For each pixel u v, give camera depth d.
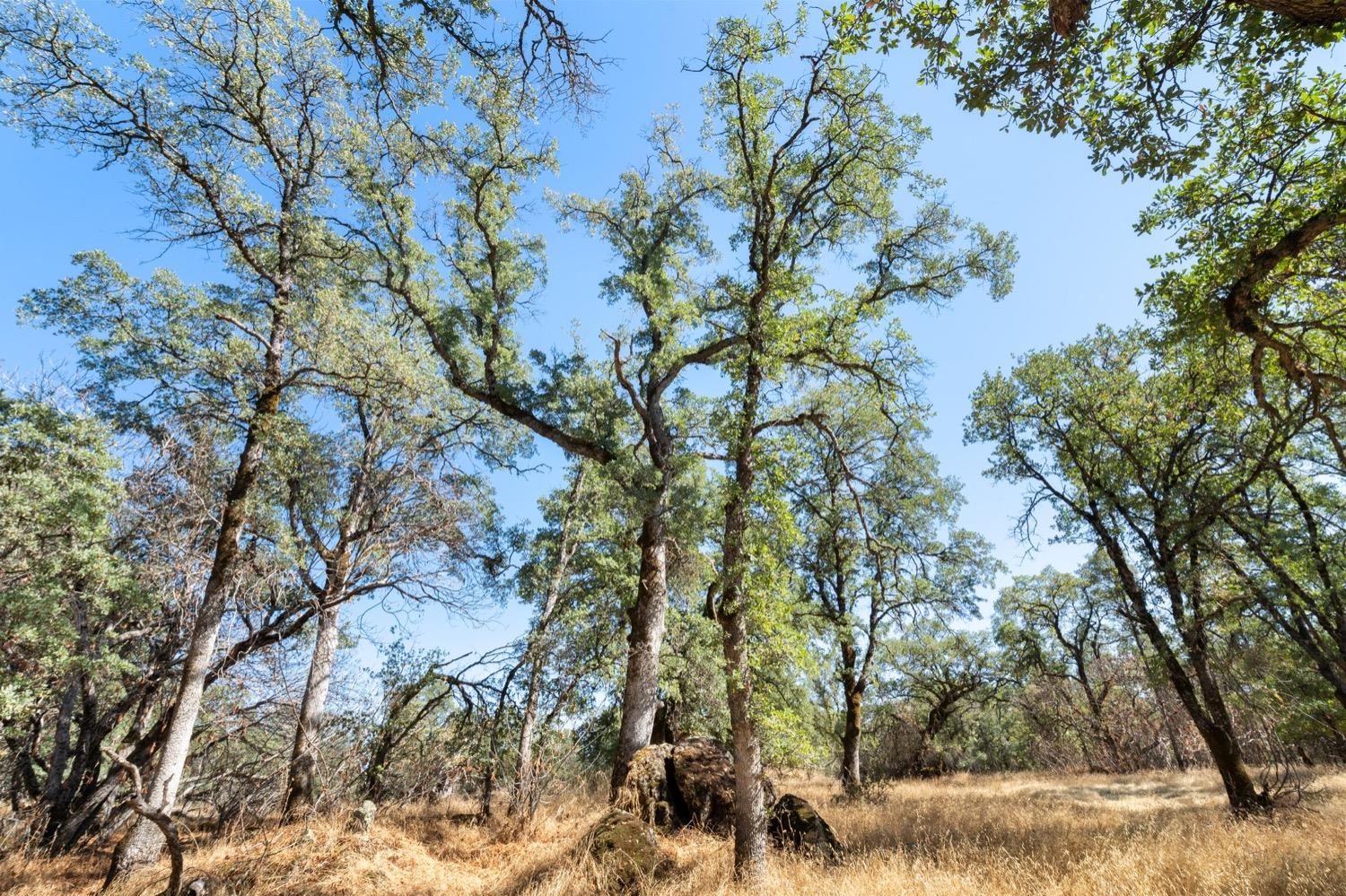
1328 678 14.09
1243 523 13.50
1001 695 34.56
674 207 17.66
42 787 16.94
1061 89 5.91
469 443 16.20
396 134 9.44
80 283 12.24
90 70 10.98
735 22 10.34
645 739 14.13
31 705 11.19
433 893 9.18
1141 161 6.42
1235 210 7.65
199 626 11.56
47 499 9.95
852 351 11.35
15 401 10.72
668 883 8.27
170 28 11.54
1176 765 31.39
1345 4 3.85
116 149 11.71
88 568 10.61
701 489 16.78
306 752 11.67
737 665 9.29
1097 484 15.34
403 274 16.55
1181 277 8.04
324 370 12.62
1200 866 6.86
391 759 13.77
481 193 15.86
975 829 10.76
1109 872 6.93
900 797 17.81
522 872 9.81
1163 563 14.06
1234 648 14.34
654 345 17.58
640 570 17.22
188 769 14.11
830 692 25.77
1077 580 28.81
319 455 15.20
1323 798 12.05
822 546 22.00
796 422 11.26
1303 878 6.24
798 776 27.34
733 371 10.60
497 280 16.73
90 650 12.18
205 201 12.97
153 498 12.48
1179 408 13.84
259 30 12.46
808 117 11.01
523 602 19.14
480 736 14.19
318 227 13.93
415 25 6.27
